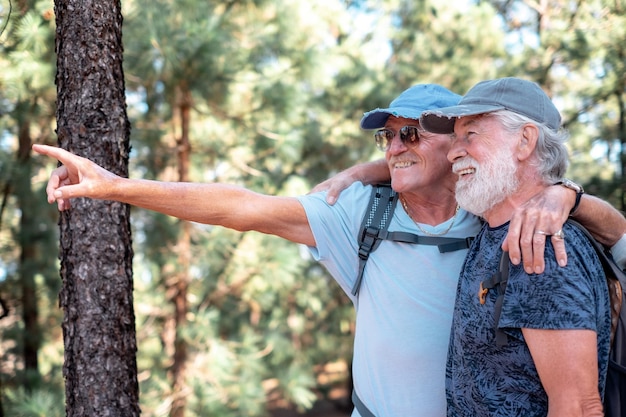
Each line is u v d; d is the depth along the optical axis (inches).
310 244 77.5
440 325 73.3
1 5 143.9
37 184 225.0
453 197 77.0
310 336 370.9
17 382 208.1
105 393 79.2
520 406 58.3
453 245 74.7
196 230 233.9
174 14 192.1
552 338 54.4
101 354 79.3
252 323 305.6
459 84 281.6
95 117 78.7
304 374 266.2
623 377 60.2
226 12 210.4
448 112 61.2
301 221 76.3
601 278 58.4
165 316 235.6
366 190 79.3
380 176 83.0
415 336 73.1
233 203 72.3
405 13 353.1
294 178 245.1
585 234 60.4
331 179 81.7
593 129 221.3
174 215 70.8
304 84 276.2
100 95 79.0
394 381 73.9
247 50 220.8
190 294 231.0
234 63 206.5
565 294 54.6
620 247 64.9
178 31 186.4
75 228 79.7
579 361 53.6
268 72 226.4
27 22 149.2
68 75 79.0
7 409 177.8
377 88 291.9
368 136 298.2
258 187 244.2
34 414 149.6
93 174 64.4
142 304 220.8
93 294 79.4
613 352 61.0
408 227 75.9
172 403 212.7
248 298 246.5
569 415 53.6
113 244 80.5
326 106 298.2
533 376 57.3
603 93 201.2
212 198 71.4
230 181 250.8
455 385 63.9
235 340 243.4
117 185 66.0
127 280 81.8
